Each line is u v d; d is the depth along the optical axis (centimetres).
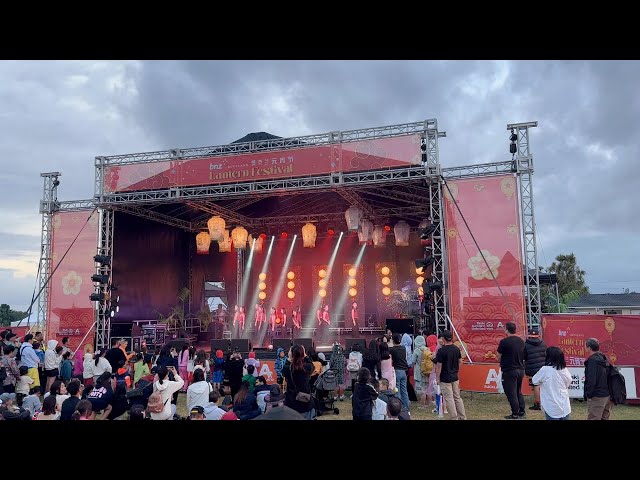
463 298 1308
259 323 2416
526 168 1299
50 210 1617
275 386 688
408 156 1349
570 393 1090
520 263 1274
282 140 1452
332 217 2322
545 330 1143
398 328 1744
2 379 976
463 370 1144
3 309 3856
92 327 1538
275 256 2517
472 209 1332
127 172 1563
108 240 1606
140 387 871
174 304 2245
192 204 1762
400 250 2384
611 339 1077
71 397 711
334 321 2411
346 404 1107
